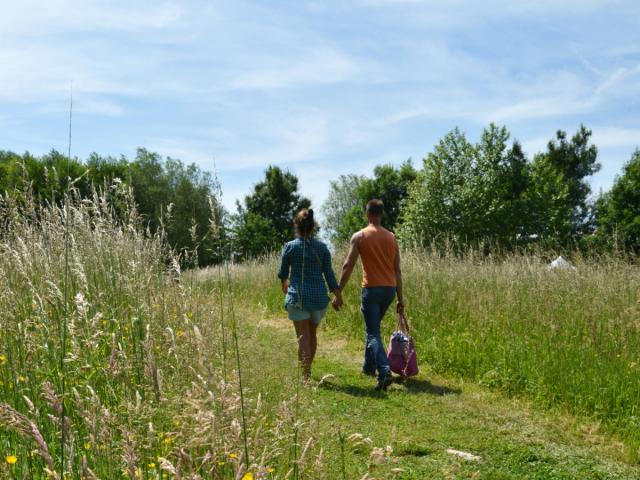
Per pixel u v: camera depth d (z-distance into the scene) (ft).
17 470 8.64
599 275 30.30
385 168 197.77
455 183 142.82
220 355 11.02
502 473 14.78
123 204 18.78
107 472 8.34
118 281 15.61
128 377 9.66
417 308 31.76
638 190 135.95
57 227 16.67
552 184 149.18
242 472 7.07
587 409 19.76
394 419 18.60
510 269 35.19
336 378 23.98
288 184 190.49
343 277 23.85
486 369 24.11
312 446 9.32
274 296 44.42
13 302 11.94
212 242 9.55
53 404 7.06
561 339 24.57
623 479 14.80
